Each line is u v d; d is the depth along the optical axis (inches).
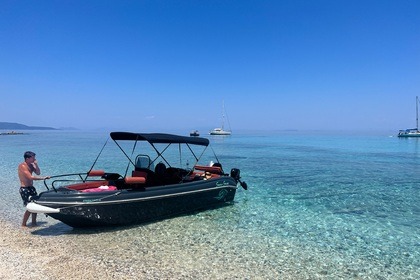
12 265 256.1
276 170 904.9
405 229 376.2
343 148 2049.7
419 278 254.5
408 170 917.2
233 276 249.0
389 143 2773.1
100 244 309.4
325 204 494.3
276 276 251.6
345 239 340.5
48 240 319.0
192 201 414.0
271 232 358.3
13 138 3772.1
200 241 323.6
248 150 1790.1
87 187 385.1
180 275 247.3
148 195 362.6
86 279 234.5
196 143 425.4
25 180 349.1
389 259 290.2
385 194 573.9
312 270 264.4
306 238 341.4
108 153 1487.5
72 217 325.1
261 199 523.5
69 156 1312.7
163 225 371.9
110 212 340.5
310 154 1518.2
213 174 482.9
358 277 254.2
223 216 416.8
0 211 436.5
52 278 234.1
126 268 256.5
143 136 366.6
